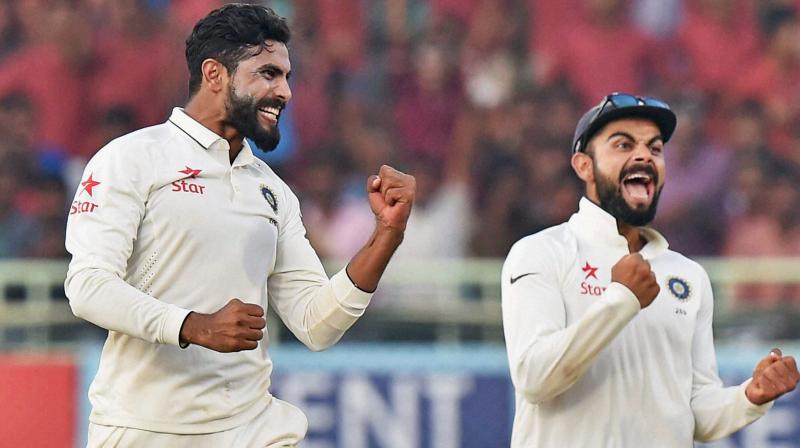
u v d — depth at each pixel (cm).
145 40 3519
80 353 2869
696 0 3816
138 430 1473
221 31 1505
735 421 1625
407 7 3734
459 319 2956
